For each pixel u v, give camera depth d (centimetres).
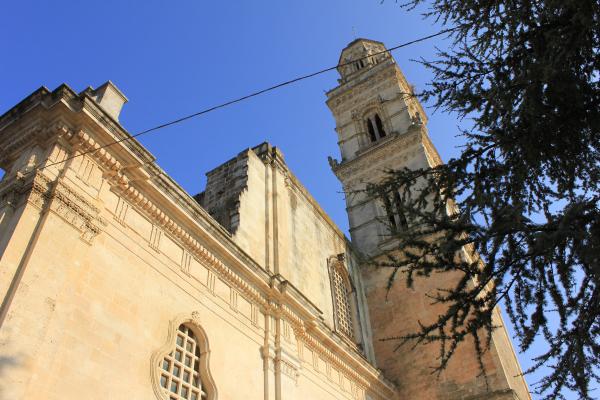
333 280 3250
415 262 1089
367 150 4441
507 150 1068
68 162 1556
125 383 1429
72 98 1631
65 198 1470
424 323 3216
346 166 4475
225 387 1800
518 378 3303
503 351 3219
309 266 2992
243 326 2053
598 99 988
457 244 1006
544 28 1032
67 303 1354
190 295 1838
